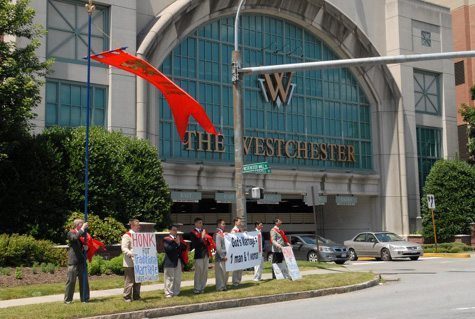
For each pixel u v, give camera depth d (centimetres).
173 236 1526
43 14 2617
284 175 3509
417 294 1557
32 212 2177
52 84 2658
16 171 2177
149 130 2902
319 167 3706
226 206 4172
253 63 3497
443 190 3919
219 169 3222
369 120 4034
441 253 3456
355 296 1595
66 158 2272
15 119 2092
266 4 3494
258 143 3434
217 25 3362
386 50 4150
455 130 4378
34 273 1866
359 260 3262
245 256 1745
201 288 1586
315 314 1248
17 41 2522
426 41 4278
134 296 1446
